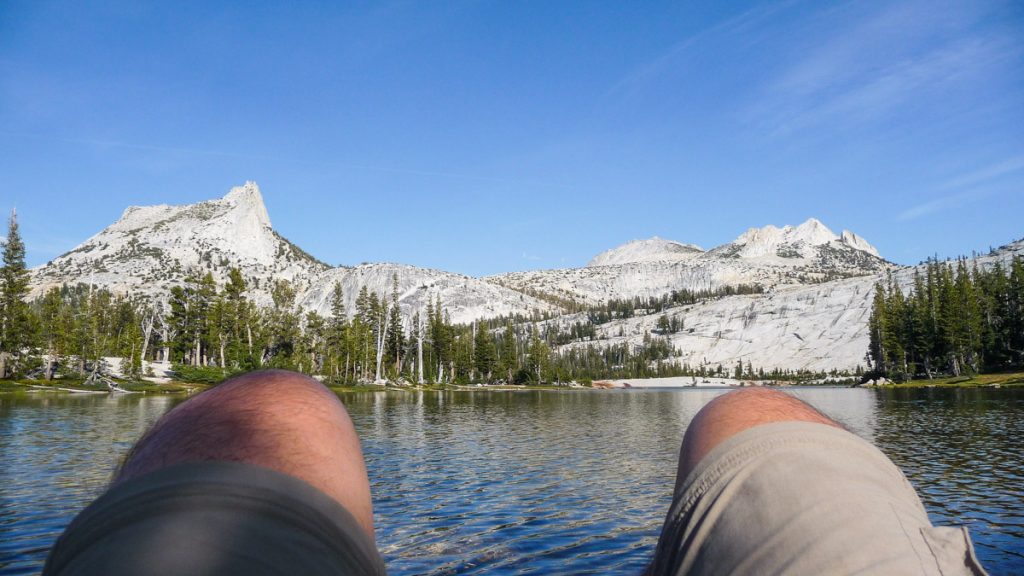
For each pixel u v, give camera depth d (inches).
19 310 2689.5
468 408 1839.3
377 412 1608.0
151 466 22.0
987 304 3919.8
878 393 2723.9
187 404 27.4
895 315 4234.7
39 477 542.0
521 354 6633.9
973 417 1189.7
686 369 7322.8
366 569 21.9
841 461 27.2
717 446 29.9
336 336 3946.9
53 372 2962.6
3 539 354.3
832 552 22.3
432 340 4694.9
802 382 6033.5
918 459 649.0
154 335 4515.3
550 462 666.8
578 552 340.5
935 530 22.7
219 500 19.9
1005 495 467.5
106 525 19.3
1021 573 297.0
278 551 18.8
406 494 493.7
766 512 25.1
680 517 28.7
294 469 22.9
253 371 31.6
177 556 17.5
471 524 399.2
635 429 1091.9
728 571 24.3
